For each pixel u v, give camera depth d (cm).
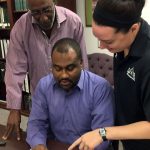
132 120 109
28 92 322
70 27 178
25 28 173
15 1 309
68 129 130
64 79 119
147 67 93
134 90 101
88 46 323
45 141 126
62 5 297
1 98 375
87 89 127
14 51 176
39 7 154
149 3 255
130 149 119
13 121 150
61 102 128
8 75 174
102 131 96
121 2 84
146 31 96
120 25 85
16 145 126
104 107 123
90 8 305
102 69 269
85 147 96
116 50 96
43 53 175
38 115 133
